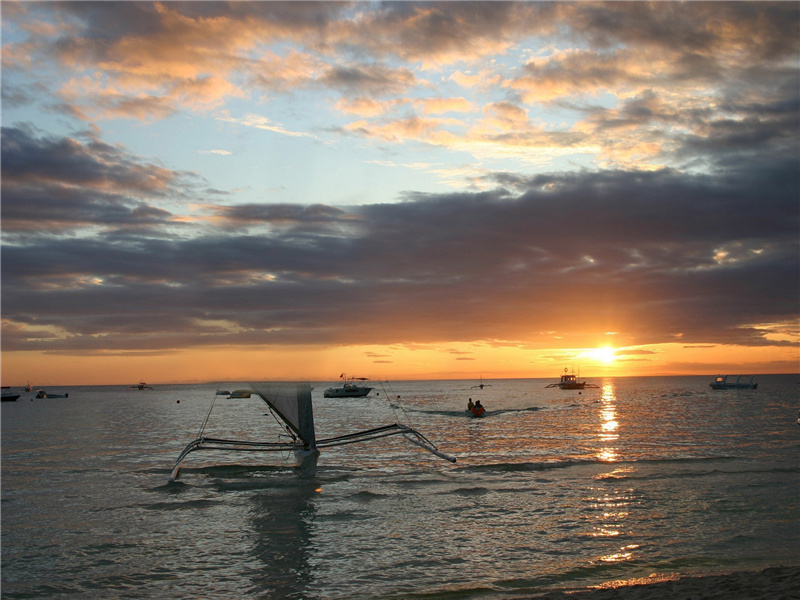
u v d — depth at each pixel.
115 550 13.12
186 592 10.68
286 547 13.23
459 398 117.31
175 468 21.12
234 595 10.51
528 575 11.39
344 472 22.80
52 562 12.34
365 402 104.12
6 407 96.31
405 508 16.70
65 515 16.25
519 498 17.83
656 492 18.44
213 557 12.58
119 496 18.69
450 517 15.69
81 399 142.25
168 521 15.52
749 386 138.62
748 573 11.00
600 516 15.62
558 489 19.08
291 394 23.14
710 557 12.39
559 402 93.88
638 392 141.62
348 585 10.93
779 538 13.66
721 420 50.53
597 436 37.72
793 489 18.75
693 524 14.80
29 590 10.83
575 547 13.10
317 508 16.81
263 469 23.36
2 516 16.19
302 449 23.14
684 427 43.84
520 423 49.97
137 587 10.95
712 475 21.33
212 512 16.45
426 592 10.55
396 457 27.45
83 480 21.62
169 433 43.16
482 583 10.98
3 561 12.41
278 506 17.11
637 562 12.11
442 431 42.53
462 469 23.42
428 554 12.69
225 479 21.39
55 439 38.62
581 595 10.11
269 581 11.17
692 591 10.09
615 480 20.56
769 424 45.59
